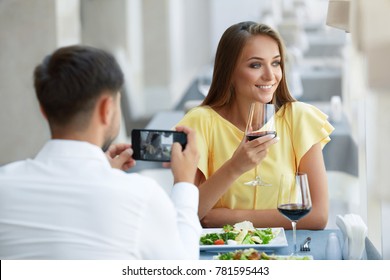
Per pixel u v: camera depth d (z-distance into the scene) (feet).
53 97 6.66
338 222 9.20
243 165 9.87
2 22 23.57
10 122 24.04
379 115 8.19
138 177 6.87
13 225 6.74
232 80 10.90
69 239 6.66
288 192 9.02
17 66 23.76
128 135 26.84
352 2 7.11
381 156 8.32
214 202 10.17
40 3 23.48
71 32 24.64
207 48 71.00
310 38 37.76
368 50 6.88
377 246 11.09
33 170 6.88
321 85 24.64
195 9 63.26
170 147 7.95
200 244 9.51
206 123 11.03
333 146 17.49
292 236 10.10
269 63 10.66
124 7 41.96
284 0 44.47
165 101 47.65
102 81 6.67
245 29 10.69
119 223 6.68
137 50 45.91
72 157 6.85
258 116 9.82
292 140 10.97
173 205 7.36
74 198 6.72
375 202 10.87
